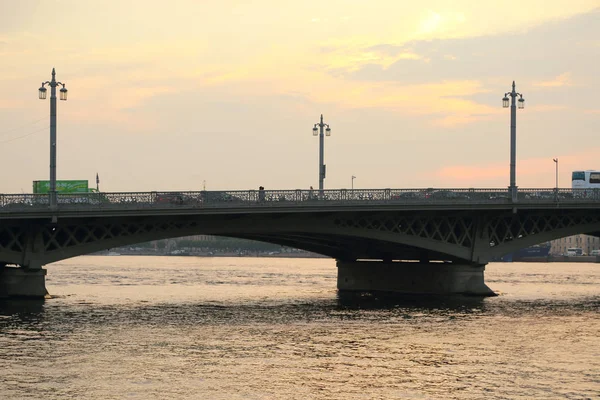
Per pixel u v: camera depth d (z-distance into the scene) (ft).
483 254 420.77
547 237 436.76
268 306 374.22
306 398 196.13
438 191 393.70
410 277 444.55
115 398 193.57
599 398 197.57
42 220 331.57
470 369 227.81
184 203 339.57
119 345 258.98
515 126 412.36
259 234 398.01
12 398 193.06
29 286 359.46
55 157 322.75
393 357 244.01
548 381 213.87
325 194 366.84
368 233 392.47
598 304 389.19
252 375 218.38
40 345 256.73
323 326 304.30
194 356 242.58
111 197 329.72
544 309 364.38
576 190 428.56
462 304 384.47
